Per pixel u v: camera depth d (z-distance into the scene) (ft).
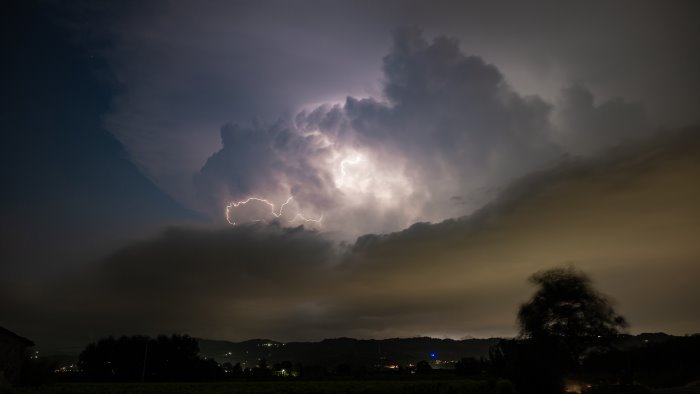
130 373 278.46
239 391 105.40
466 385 120.06
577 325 180.86
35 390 116.78
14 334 146.51
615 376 182.80
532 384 139.23
